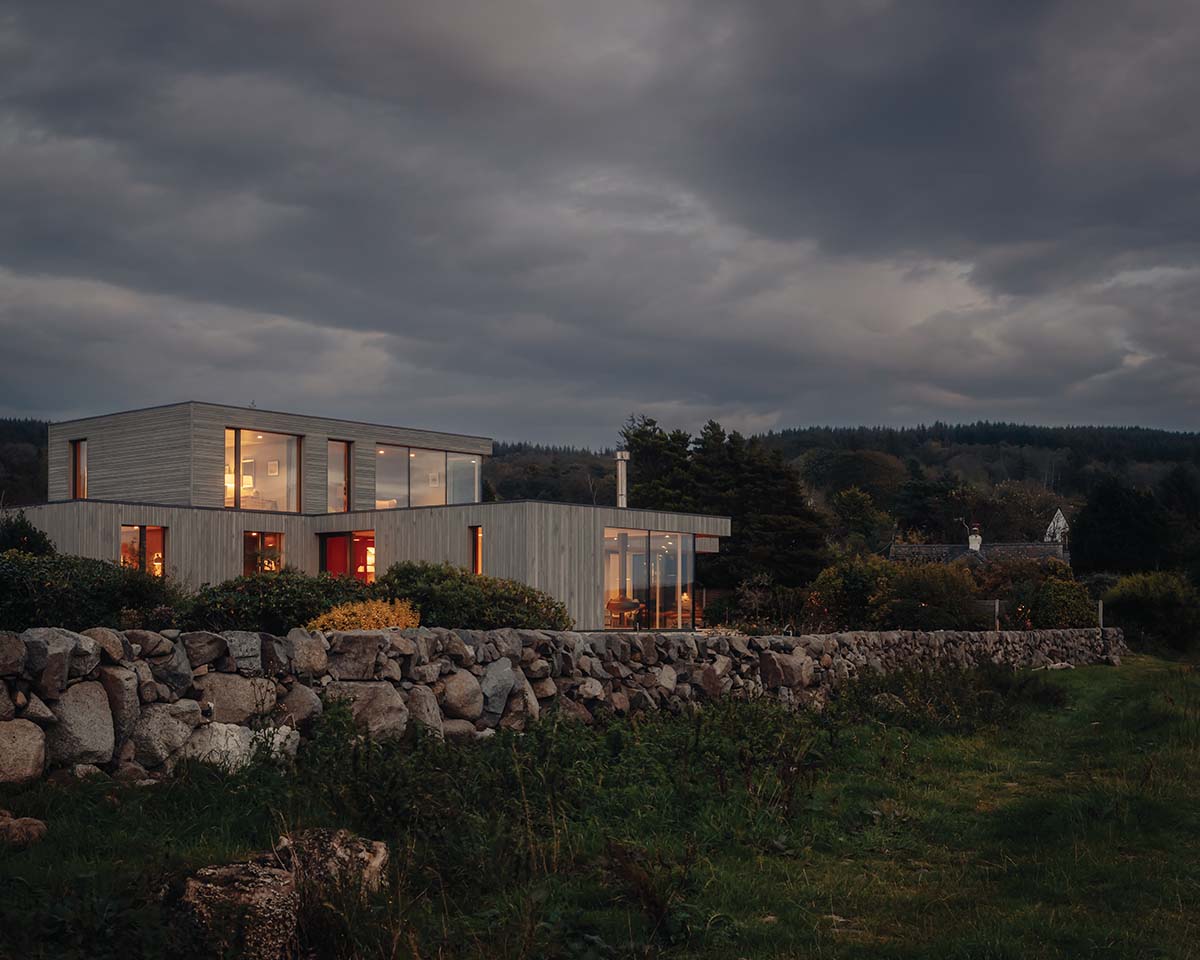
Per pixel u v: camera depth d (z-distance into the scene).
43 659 5.54
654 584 27.38
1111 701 15.28
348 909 4.06
